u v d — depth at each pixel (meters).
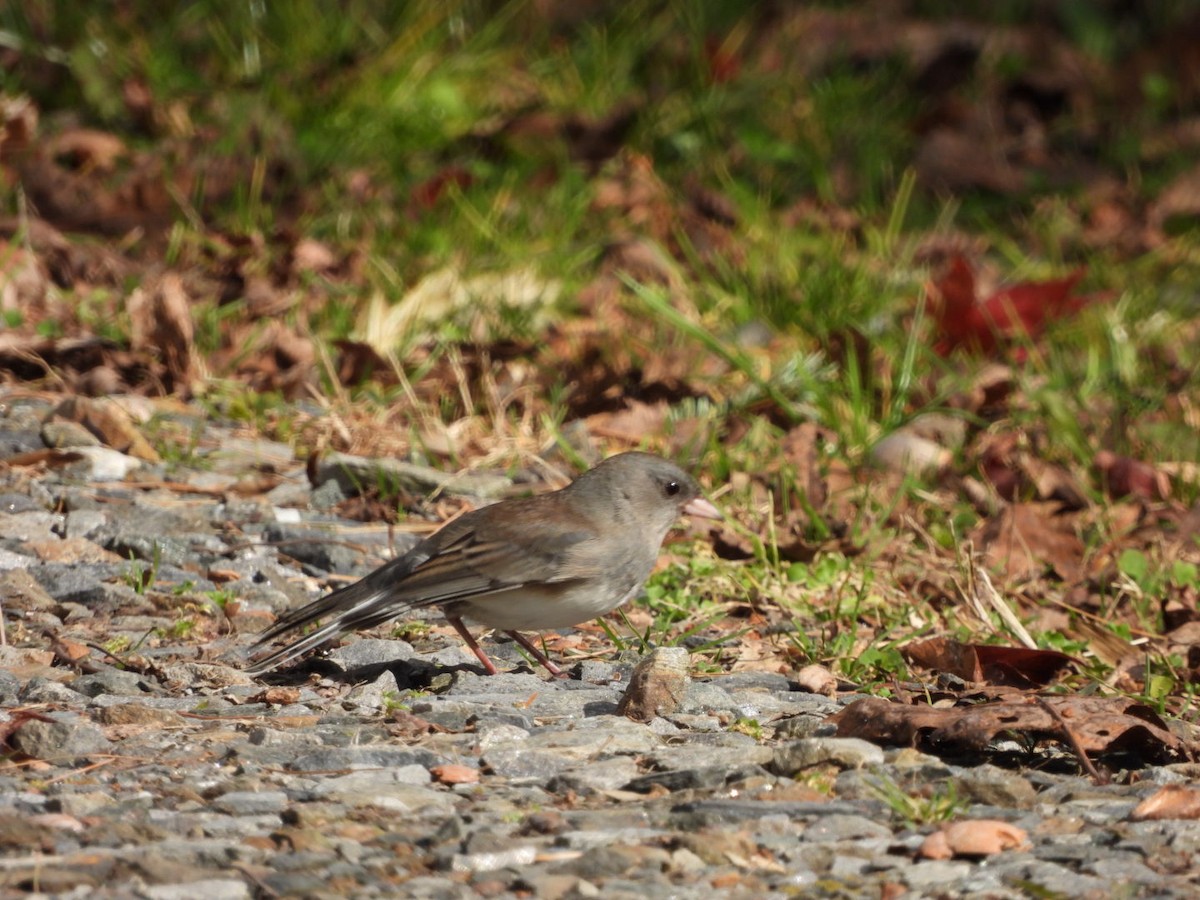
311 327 14.23
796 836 5.87
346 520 10.81
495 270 15.67
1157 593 10.39
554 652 8.84
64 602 8.84
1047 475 12.16
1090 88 23.83
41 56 19.09
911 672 8.65
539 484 11.66
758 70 22.12
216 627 8.70
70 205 16.53
